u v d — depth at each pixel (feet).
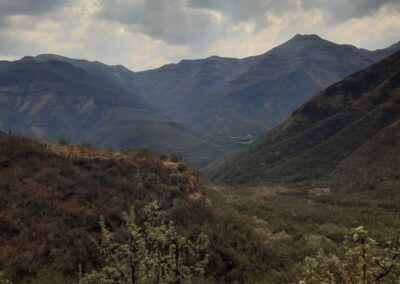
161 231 29.81
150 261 26.94
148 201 87.97
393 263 16.07
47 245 64.28
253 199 222.28
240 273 76.48
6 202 73.36
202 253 75.46
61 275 57.62
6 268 56.34
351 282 17.35
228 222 95.61
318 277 19.08
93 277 29.66
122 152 114.01
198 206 95.45
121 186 91.04
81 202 80.59
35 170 86.58
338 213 179.32
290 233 119.96
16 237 64.90
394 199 244.42
